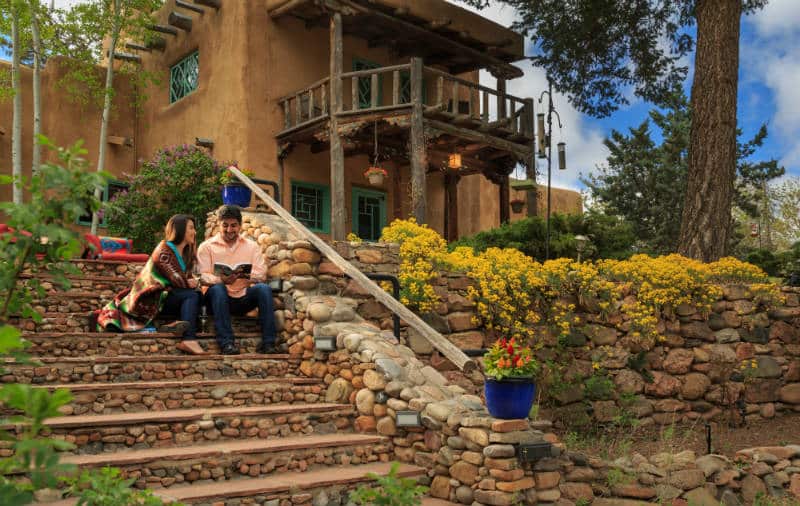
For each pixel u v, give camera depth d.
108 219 12.56
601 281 8.46
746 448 7.38
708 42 12.48
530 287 8.06
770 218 27.50
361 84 16.11
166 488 4.23
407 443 5.29
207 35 15.12
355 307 6.86
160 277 6.27
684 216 12.41
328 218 15.30
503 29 16.84
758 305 9.32
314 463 4.93
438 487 5.02
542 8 15.99
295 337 6.50
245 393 5.61
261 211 8.22
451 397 5.48
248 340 6.54
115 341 5.90
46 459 1.87
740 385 8.86
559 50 16.56
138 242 12.58
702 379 8.64
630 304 8.49
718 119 12.23
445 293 7.77
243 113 14.09
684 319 8.73
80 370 5.34
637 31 16.50
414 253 7.80
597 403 8.02
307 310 6.36
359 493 2.71
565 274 8.34
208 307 6.70
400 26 14.85
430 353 7.28
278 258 6.99
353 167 15.84
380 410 5.47
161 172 12.21
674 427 8.19
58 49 14.31
